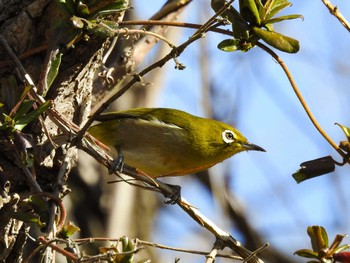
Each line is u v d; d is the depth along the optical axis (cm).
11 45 963
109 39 1045
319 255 889
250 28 947
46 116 995
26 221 885
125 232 1680
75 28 895
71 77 1003
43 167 995
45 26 957
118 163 998
